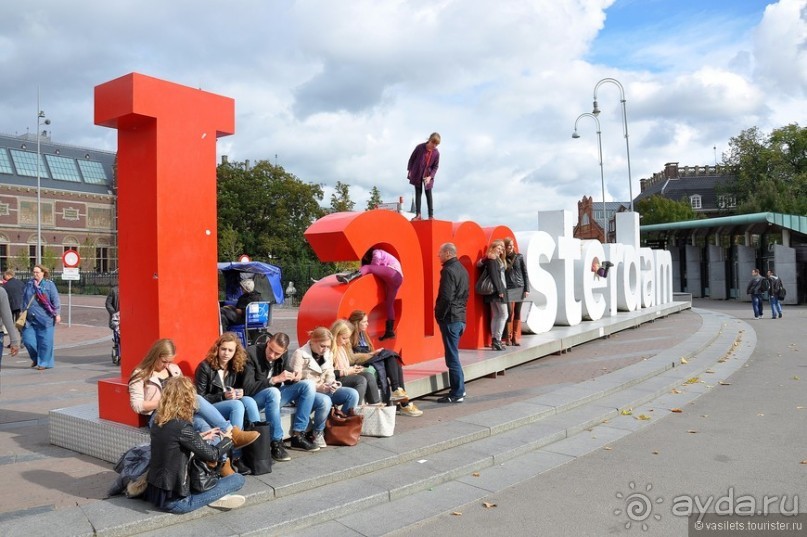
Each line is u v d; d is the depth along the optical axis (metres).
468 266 11.24
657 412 7.97
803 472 5.50
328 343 6.36
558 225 15.64
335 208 43.44
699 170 75.31
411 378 8.31
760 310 22.42
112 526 4.02
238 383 5.71
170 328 5.78
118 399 5.77
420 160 10.43
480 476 5.58
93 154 79.31
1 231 66.56
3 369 12.01
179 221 5.89
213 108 6.21
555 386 9.12
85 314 29.38
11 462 5.65
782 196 46.81
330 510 4.57
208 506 4.44
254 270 10.99
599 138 30.28
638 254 21.28
